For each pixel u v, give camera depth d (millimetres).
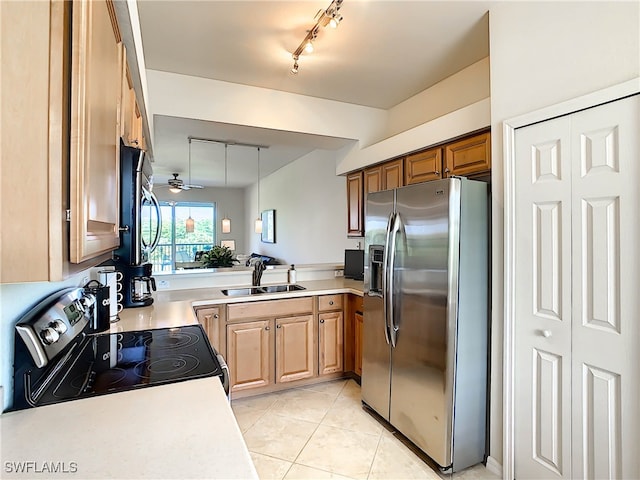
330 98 3625
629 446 1442
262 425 2479
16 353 971
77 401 1023
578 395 1617
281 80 3186
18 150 683
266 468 2025
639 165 1409
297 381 3070
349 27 2354
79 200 755
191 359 1362
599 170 1534
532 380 1815
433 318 2049
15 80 682
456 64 2891
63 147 723
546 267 1746
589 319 1577
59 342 1090
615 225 1487
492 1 2029
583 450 1596
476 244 2068
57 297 1214
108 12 1113
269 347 2928
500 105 2002
